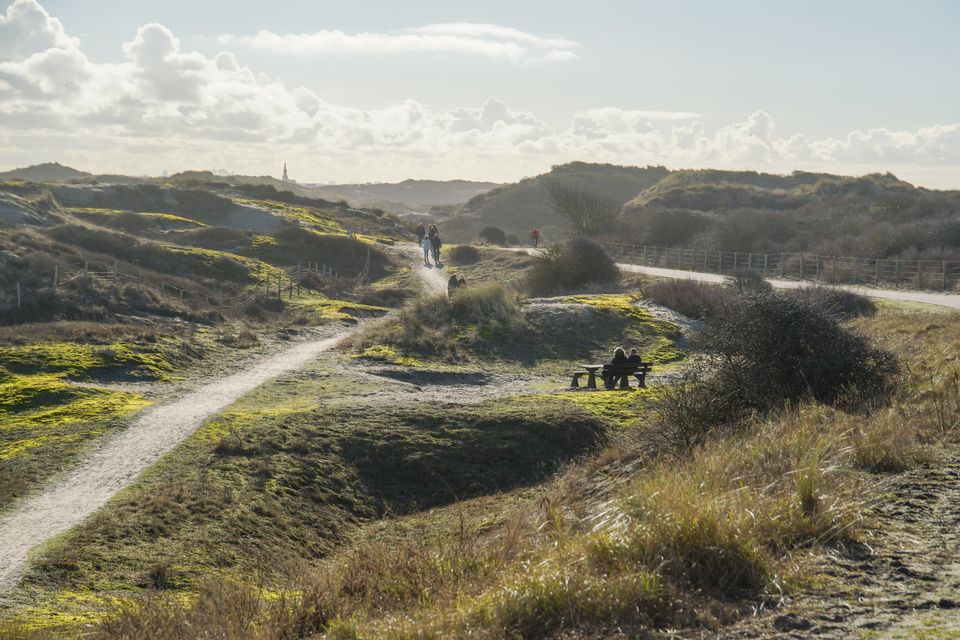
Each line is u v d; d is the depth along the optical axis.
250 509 12.65
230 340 29.27
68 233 45.78
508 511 11.19
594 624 3.98
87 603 8.69
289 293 44.06
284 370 24.56
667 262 53.97
